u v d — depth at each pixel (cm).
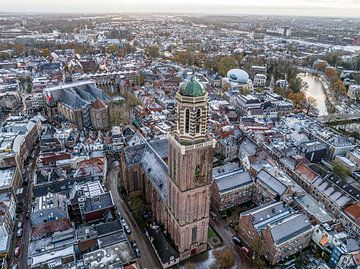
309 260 9981
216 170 13188
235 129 17925
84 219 11119
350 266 9362
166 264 9519
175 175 8650
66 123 19362
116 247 9056
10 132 16462
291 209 11306
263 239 9994
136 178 12569
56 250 9019
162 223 10819
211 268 9625
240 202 12725
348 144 16612
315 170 14362
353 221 11050
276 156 16025
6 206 11144
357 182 14612
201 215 9375
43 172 13325
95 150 15725
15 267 9638
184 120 7869
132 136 16650
